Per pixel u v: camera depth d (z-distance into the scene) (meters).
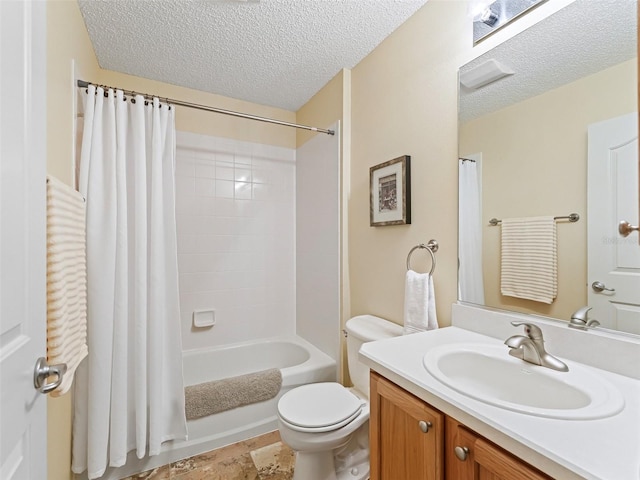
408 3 1.46
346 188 2.05
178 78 2.15
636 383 0.76
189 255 2.33
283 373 1.94
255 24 1.59
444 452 0.75
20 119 0.63
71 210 1.07
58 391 0.86
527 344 0.90
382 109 1.74
